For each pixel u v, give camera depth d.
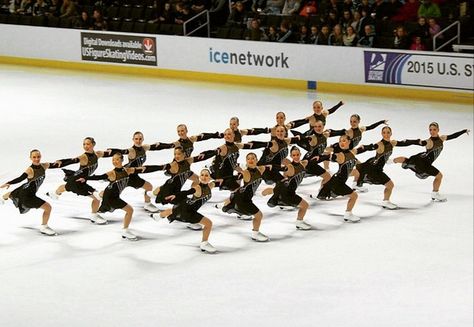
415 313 30.52
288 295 32.12
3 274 34.12
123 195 43.75
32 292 32.44
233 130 43.34
